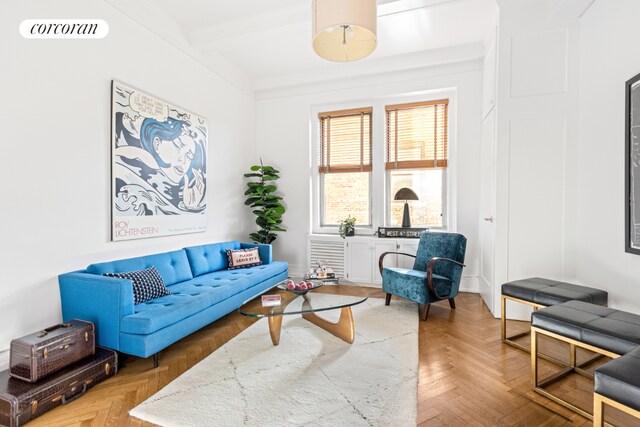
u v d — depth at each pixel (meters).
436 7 3.27
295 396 1.92
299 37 3.89
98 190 2.78
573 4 2.77
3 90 2.16
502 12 3.16
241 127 4.95
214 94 4.32
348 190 5.01
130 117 3.06
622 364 1.34
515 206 3.18
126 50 3.04
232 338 2.83
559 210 3.05
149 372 2.25
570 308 1.98
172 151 3.57
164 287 2.80
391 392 1.95
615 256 2.50
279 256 5.28
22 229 2.26
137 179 3.13
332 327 2.81
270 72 4.93
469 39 3.95
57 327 2.11
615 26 2.48
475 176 4.21
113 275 2.53
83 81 2.66
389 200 4.82
